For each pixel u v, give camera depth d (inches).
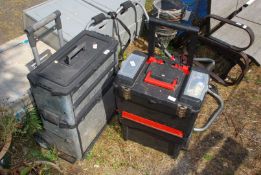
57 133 90.1
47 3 118.1
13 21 147.7
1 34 139.3
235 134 108.5
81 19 112.7
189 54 84.7
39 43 112.4
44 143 99.6
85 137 94.5
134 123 93.2
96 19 101.0
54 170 93.9
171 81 83.8
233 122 112.2
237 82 120.7
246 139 107.3
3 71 100.8
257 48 123.2
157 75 85.0
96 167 97.8
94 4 118.6
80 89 80.8
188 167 99.0
